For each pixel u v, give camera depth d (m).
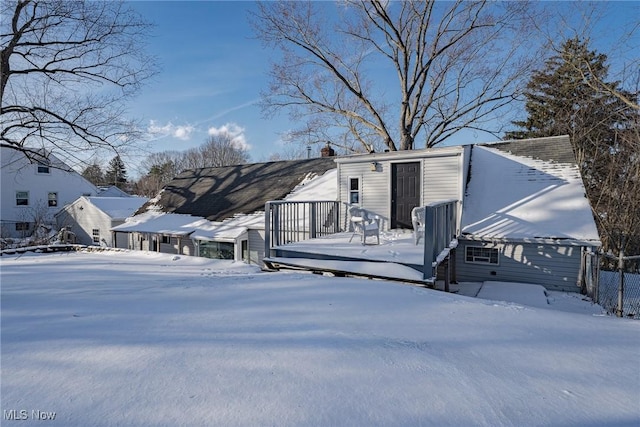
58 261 7.81
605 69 15.20
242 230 11.80
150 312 3.37
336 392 1.94
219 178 17.25
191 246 13.84
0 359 2.30
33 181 23.75
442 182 8.48
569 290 8.11
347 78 17.62
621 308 5.82
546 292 7.90
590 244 7.62
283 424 1.65
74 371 2.14
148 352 2.42
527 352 2.56
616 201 13.95
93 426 1.62
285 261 6.17
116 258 8.55
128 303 3.71
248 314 3.32
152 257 8.53
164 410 1.75
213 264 7.27
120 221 20.30
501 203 9.40
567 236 7.94
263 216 12.24
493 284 8.45
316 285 4.53
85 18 12.41
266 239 6.61
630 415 1.79
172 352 2.42
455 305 3.71
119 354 2.38
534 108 20.39
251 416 1.71
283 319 3.17
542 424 1.71
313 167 14.88
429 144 18.25
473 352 2.53
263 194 13.91
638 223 13.19
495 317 3.34
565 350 2.61
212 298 3.93
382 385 2.02
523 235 8.32
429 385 2.04
